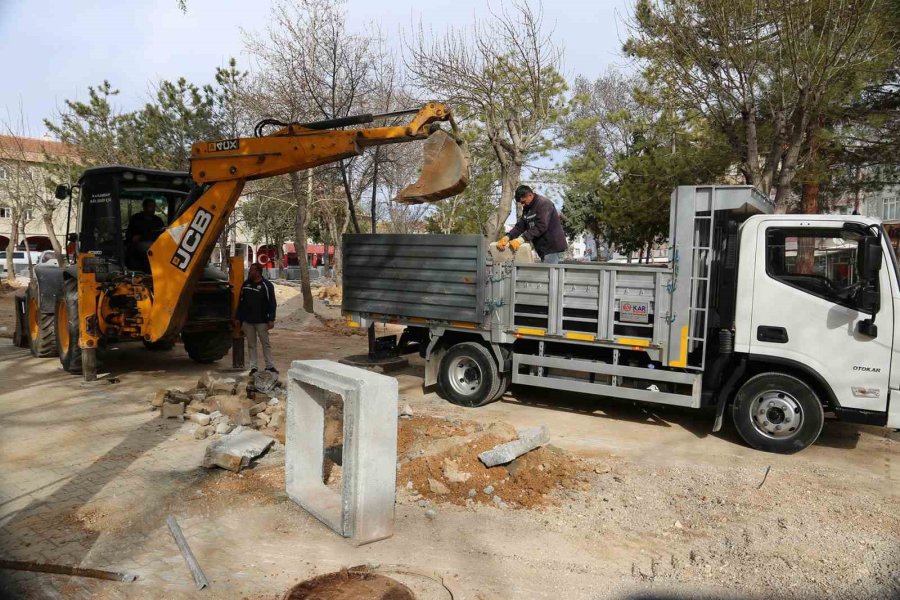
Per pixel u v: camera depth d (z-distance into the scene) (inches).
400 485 203.2
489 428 238.1
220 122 671.8
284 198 998.4
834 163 560.7
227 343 414.6
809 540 174.6
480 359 311.1
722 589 149.3
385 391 166.1
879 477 227.6
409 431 247.3
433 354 330.6
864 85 449.1
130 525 173.2
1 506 183.2
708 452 253.6
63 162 872.3
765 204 283.9
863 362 241.1
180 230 318.3
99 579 145.1
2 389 327.0
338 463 222.2
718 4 419.2
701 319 266.1
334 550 162.9
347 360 376.5
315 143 289.9
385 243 337.1
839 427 297.6
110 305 349.7
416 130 272.4
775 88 442.6
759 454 252.5
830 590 149.3
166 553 158.6
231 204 313.0
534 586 148.7
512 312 301.7
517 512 190.2
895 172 551.5
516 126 630.5
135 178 360.8
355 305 352.5
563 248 328.5
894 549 169.5
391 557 160.6
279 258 1491.1
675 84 479.5
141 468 215.3
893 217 1095.6
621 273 274.2
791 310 250.7
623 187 656.4
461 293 311.4
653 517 189.3
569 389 294.2
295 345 507.8
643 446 259.6
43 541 162.7
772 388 254.1
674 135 597.3
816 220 248.1
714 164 540.7
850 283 244.5
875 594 147.4
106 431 256.4
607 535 177.2
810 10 397.7
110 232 358.9
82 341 336.2
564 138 716.0
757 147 494.6
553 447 235.6
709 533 179.2
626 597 144.9
